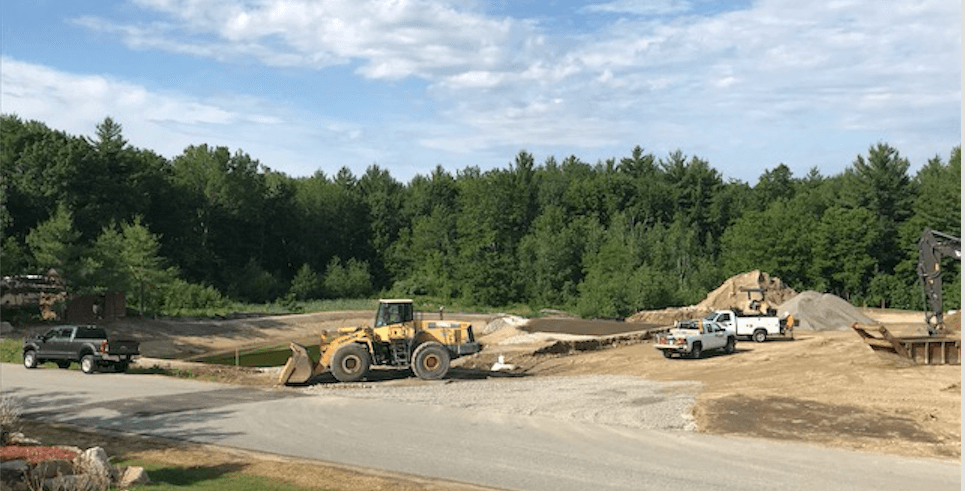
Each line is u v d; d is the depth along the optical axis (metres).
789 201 139.12
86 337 35.94
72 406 25.75
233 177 130.38
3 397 26.73
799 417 24.16
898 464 18.25
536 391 30.08
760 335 50.66
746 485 16.16
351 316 89.06
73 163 101.50
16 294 61.56
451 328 34.97
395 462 18.08
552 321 69.94
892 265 122.06
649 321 78.56
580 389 30.69
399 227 156.25
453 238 143.62
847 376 31.83
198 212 127.31
